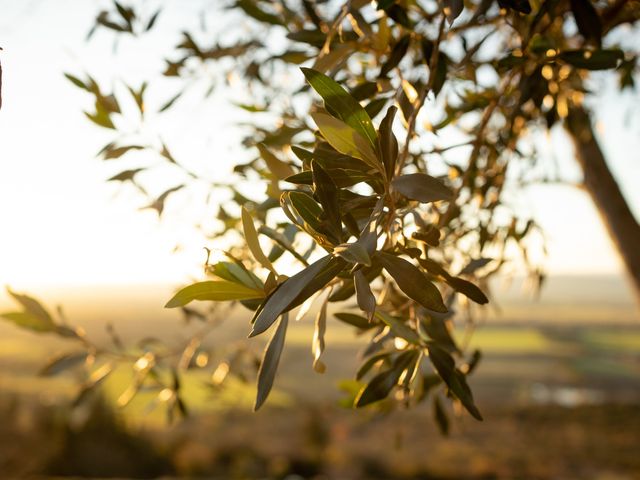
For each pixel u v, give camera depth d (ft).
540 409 84.84
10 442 45.68
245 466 51.98
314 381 85.30
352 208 1.07
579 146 3.12
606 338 179.11
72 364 2.22
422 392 1.93
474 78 1.79
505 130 2.17
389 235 1.08
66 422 45.98
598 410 83.25
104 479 46.65
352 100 1.02
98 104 1.82
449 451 60.85
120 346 2.31
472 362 1.70
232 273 1.16
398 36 1.83
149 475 49.24
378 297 1.57
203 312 2.56
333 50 1.63
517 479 53.98
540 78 1.73
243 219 1.05
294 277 0.92
